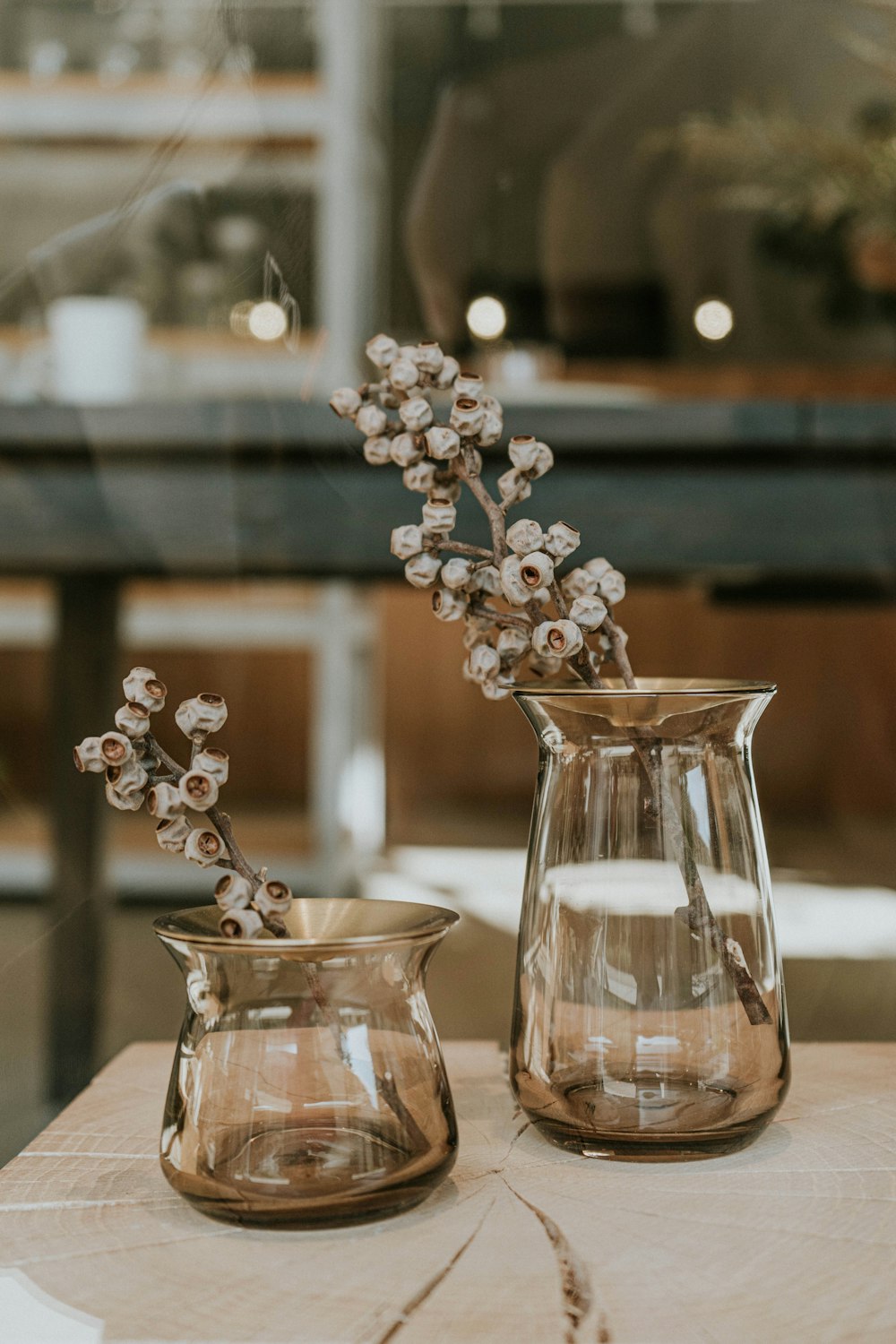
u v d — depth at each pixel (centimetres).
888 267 288
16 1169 56
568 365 352
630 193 346
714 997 53
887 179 284
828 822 356
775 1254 46
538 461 55
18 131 260
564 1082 54
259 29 269
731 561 127
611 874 54
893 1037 149
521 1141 58
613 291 349
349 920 55
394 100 348
